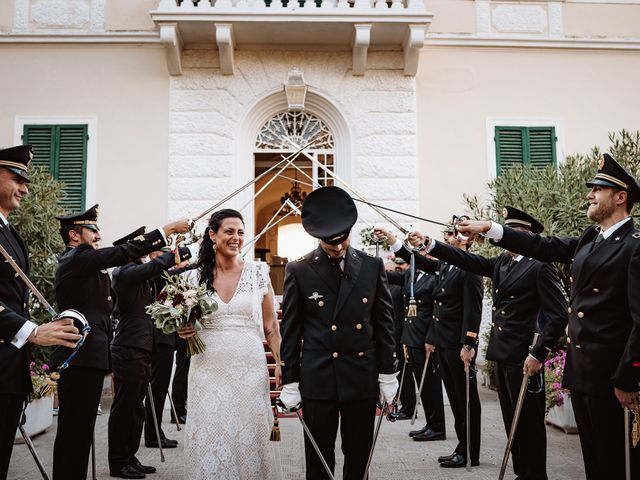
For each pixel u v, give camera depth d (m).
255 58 9.48
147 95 9.35
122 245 4.00
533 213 6.79
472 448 5.02
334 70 9.52
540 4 9.78
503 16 9.73
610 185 3.33
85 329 3.18
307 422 3.36
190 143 9.29
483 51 9.70
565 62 9.74
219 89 9.41
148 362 4.88
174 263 4.31
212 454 3.25
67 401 3.93
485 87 9.63
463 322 5.06
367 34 9.01
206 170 9.26
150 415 5.69
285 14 8.91
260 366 3.45
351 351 3.35
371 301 3.44
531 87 9.68
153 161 9.26
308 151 9.57
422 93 9.57
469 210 9.38
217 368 3.37
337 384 3.30
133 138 9.28
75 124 9.26
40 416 6.21
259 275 3.66
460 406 5.12
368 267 3.48
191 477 3.30
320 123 9.70
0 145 9.20
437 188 9.41
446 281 5.37
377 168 9.37
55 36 9.29
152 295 5.33
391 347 3.45
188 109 9.34
